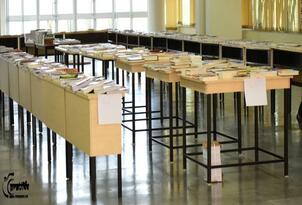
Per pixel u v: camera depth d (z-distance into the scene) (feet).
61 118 20.58
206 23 53.26
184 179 20.42
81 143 18.75
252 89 19.49
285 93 20.17
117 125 18.19
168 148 23.71
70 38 49.34
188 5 64.75
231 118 30.68
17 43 46.16
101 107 17.85
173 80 22.20
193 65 22.79
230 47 35.47
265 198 18.28
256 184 19.67
